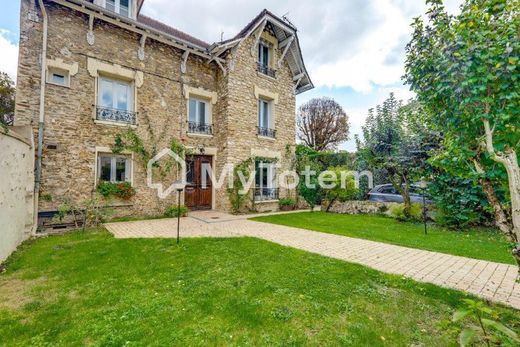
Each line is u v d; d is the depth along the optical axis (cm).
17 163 507
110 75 848
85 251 479
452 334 229
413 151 812
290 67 1288
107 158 843
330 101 2555
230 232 665
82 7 762
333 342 225
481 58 204
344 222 835
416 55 269
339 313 272
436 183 777
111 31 841
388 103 984
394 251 502
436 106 265
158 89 936
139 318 258
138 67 891
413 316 266
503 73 200
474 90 209
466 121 239
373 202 1033
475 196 712
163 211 934
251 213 1048
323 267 403
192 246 517
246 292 317
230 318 260
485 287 336
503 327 155
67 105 753
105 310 274
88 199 776
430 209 832
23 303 290
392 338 230
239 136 1060
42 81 705
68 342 222
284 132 1246
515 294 315
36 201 669
